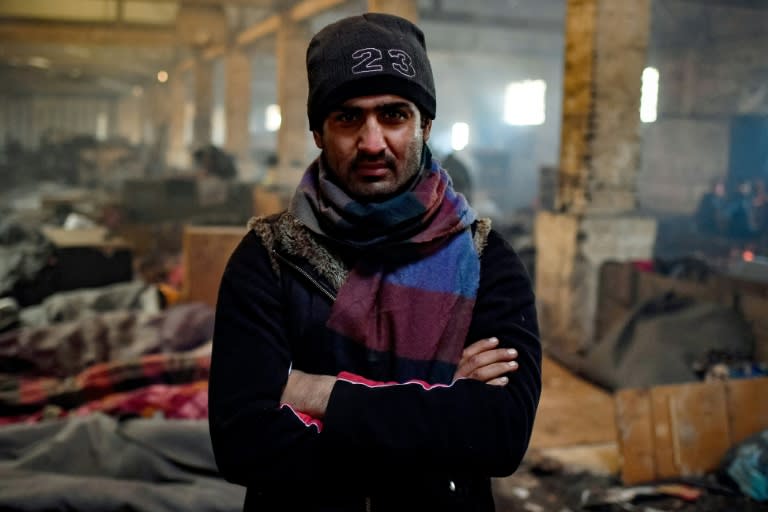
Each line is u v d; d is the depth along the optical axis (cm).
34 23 1678
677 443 374
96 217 1277
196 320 447
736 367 436
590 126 592
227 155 1474
